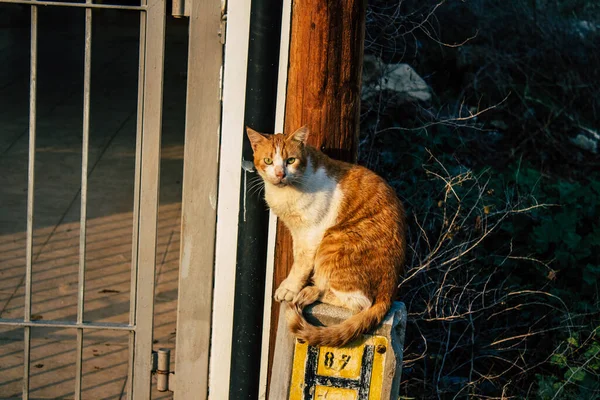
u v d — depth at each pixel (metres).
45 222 6.05
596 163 7.44
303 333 2.73
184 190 3.41
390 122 6.19
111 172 7.18
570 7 7.95
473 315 5.12
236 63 3.29
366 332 2.79
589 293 5.52
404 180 5.67
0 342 4.41
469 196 5.73
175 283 5.24
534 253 5.62
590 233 5.85
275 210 3.14
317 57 3.06
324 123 3.15
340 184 3.13
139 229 3.46
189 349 3.57
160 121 3.36
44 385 4.02
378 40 6.14
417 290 4.88
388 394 2.78
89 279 5.20
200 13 3.26
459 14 7.51
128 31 13.31
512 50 7.63
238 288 3.29
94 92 9.78
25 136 7.96
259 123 3.17
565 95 7.67
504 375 5.02
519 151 7.32
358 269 3.00
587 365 4.99
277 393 2.80
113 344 4.48
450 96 7.33
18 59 11.13
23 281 5.13
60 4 3.27
